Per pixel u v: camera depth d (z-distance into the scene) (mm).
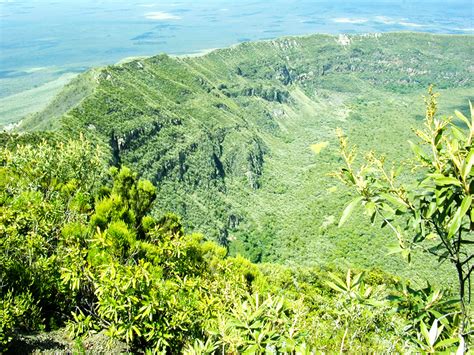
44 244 9789
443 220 2717
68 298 9078
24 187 14234
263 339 3504
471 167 2521
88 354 7258
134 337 7785
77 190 14258
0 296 8000
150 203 13055
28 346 7430
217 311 7371
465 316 2811
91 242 8766
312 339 5254
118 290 6871
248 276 12195
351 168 3156
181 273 9219
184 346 6953
